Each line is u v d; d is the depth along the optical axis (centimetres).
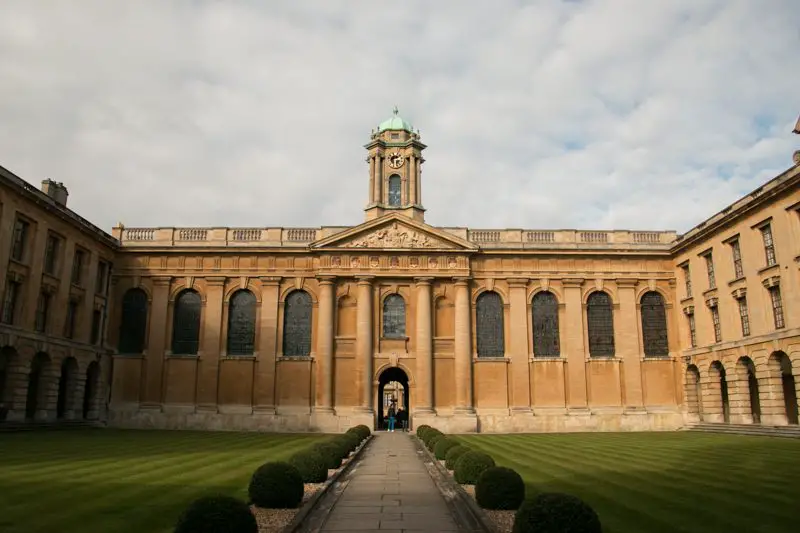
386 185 6294
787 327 4209
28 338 4428
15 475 2192
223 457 2897
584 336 5709
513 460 2892
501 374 5625
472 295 5766
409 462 2886
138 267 5769
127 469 2402
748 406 4750
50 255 4825
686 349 5581
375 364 5584
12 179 4219
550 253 5809
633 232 5947
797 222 4150
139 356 5603
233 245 5781
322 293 5644
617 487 2055
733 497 1858
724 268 4975
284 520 1524
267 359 5581
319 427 5388
